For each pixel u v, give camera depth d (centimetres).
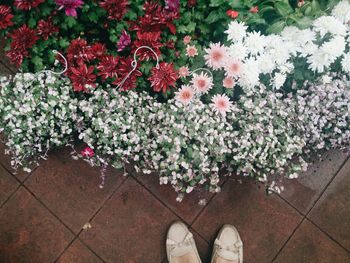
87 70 209
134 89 223
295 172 226
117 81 214
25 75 209
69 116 215
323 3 228
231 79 214
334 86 213
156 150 216
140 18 208
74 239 249
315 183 253
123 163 225
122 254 250
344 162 253
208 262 253
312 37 209
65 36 221
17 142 215
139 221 251
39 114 217
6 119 209
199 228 252
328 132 227
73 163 249
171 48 218
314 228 254
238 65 208
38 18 213
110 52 224
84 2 208
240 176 252
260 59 210
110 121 209
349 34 213
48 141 221
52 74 214
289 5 216
